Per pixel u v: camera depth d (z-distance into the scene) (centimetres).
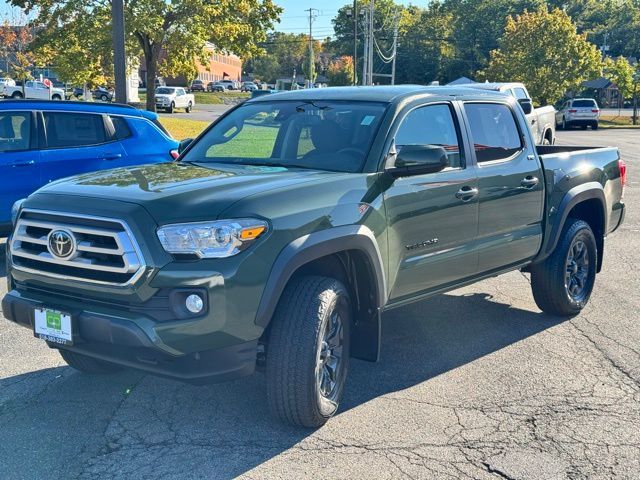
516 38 5475
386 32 11300
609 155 710
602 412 463
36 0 2722
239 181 425
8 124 876
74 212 395
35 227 413
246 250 382
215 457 396
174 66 3075
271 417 447
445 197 510
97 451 402
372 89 551
